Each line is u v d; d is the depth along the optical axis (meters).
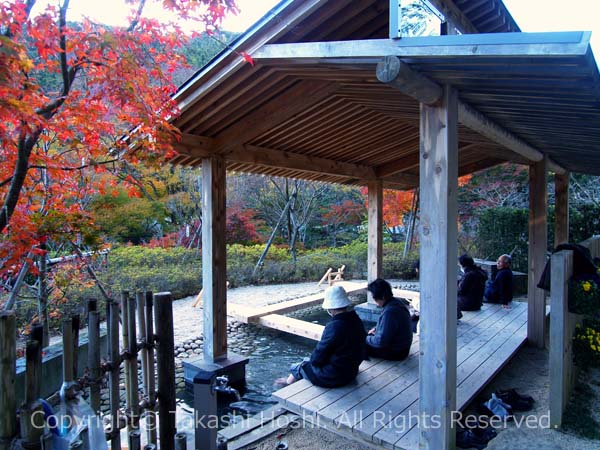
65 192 3.65
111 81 2.83
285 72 3.14
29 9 2.65
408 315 4.01
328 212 15.27
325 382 3.37
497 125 3.11
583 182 10.52
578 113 2.29
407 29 2.79
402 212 12.09
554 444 2.63
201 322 7.07
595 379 3.66
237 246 12.94
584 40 1.39
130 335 2.12
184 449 1.99
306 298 8.05
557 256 2.90
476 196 12.32
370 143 5.49
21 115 2.24
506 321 5.34
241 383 4.44
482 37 1.63
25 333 4.71
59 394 1.89
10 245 2.90
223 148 4.18
